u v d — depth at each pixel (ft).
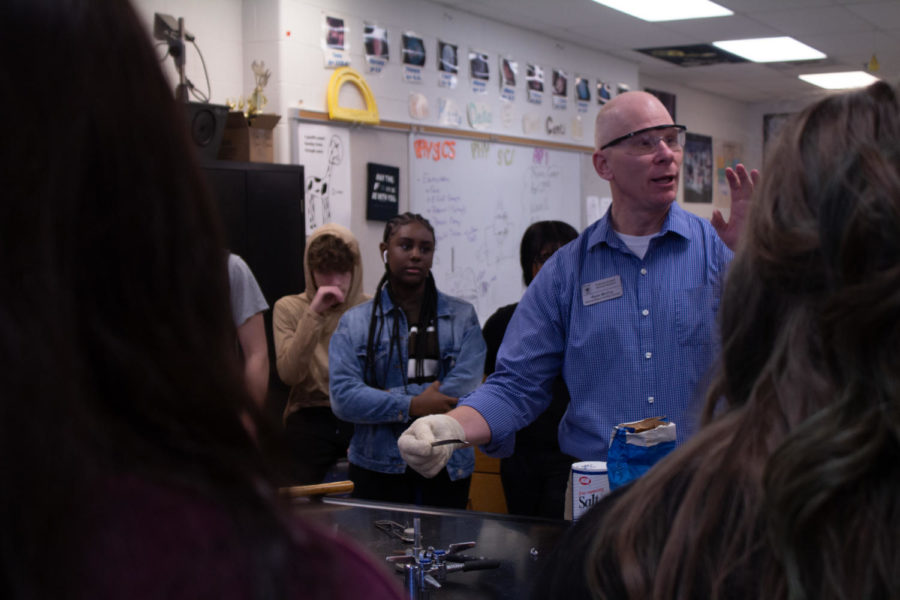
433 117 18.40
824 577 1.52
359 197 16.51
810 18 20.42
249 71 15.21
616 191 6.50
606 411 6.39
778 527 1.55
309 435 10.28
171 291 1.30
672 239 6.38
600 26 21.11
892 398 1.49
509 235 21.01
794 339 1.68
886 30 21.58
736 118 34.37
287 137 15.06
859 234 1.56
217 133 12.53
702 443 1.84
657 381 6.28
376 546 5.28
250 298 7.98
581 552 1.97
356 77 16.22
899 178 1.56
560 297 6.57
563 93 22.85
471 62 19.51
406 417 8.26
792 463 1.55
